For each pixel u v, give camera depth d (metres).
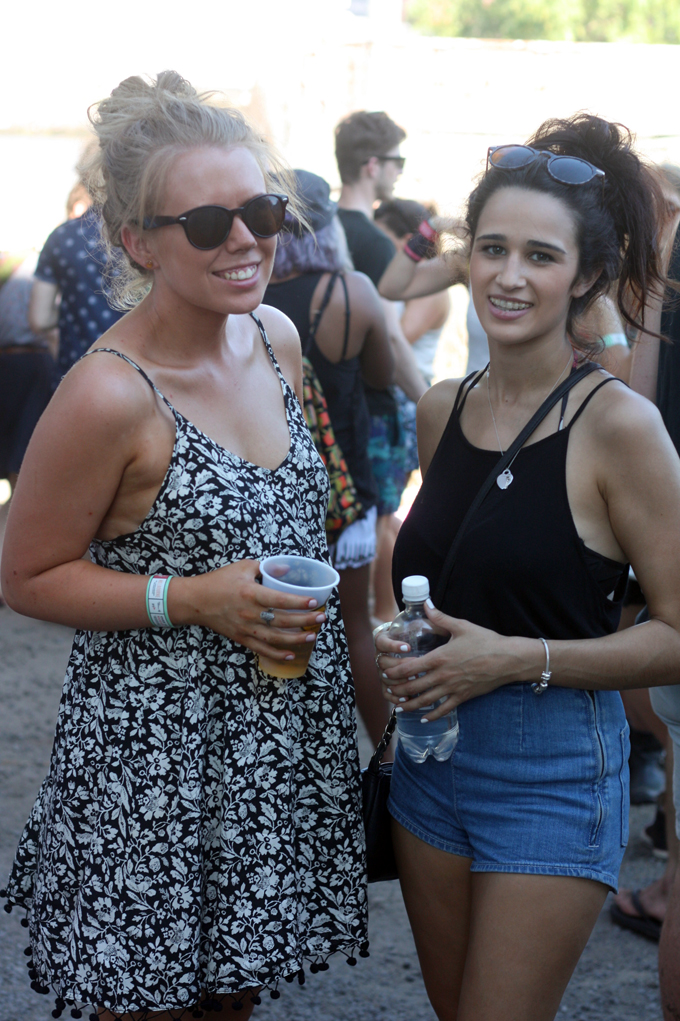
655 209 1.92
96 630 1.80
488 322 1.86
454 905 1.99
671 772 2.83
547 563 1.81
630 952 3.05
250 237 1.71
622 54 10.25
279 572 1.72
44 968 1.86
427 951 2.05
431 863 1.98
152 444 1.75
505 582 1.84
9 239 11.95
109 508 1.79
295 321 3.34
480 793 1.88
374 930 3.20
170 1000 1.76
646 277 1.96
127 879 1.77
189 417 1.80
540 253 1.81
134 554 1.80
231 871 1.80
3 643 5.51
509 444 1.90
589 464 1.82
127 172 1.74
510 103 10.43
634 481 1.78
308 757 1.91
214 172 1.69
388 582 5.45
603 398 1.82
